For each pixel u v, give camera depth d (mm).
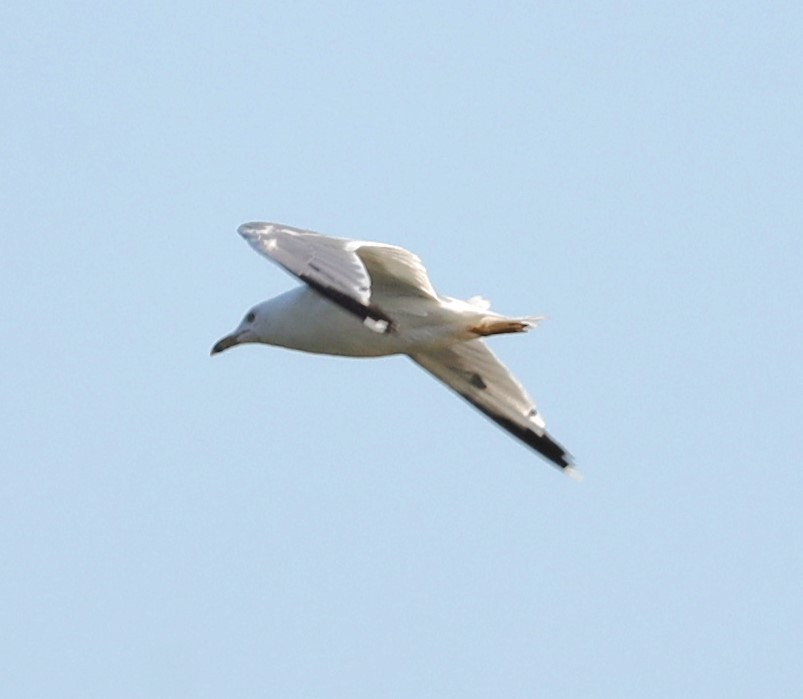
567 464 18875
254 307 18453
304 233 15594
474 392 18969
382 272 17141
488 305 18109
